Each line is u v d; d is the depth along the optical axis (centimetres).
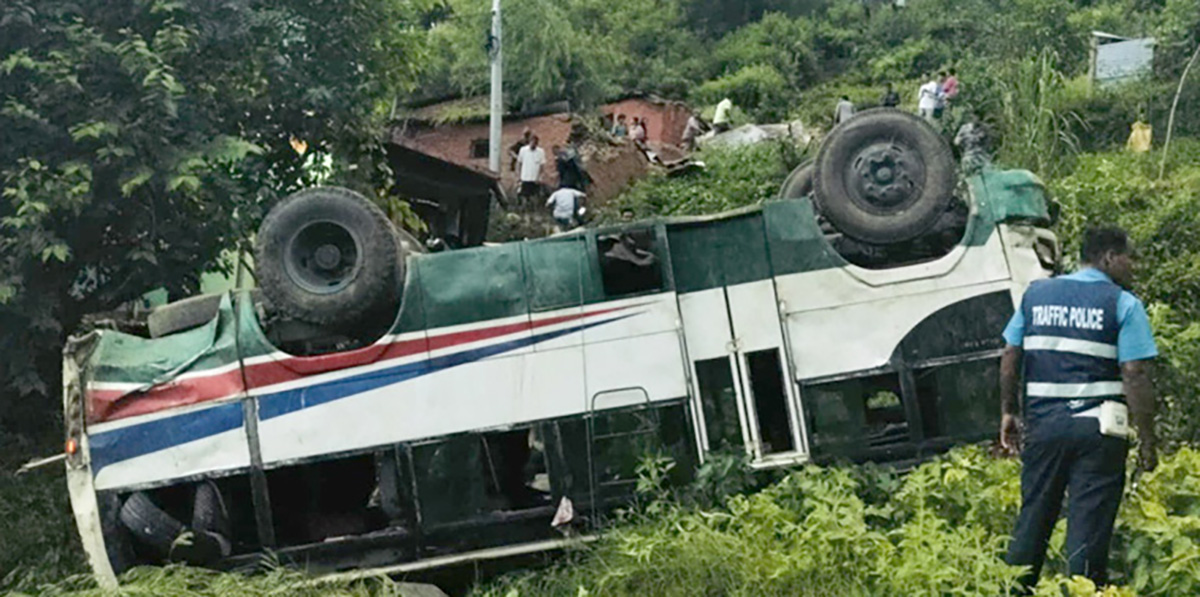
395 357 792
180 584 734
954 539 625
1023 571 575
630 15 4722
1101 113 1920
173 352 808
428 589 761
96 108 1065
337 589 742
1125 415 575
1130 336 571
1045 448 583
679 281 799
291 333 821
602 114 3138
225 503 813
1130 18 2967
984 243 792
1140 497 657
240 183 1249
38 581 915
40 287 1108
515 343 791
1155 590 591
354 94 1290
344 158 1311
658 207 2005
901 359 784
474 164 2612
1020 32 2884
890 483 741
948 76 2492
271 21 1225
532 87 3262
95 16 1128
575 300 793
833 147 807
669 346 787
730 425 787
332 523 836
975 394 782
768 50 4578
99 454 799
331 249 807
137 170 1058
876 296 790
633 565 698
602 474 782
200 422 796
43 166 1036
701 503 756
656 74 4406
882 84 4216
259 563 790
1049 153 1703
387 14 1346
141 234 1127
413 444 787
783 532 688
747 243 800
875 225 799
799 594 641
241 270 1237
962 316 787
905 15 4728
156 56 1073
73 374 805
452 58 3428
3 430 1172
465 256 798
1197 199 1346
